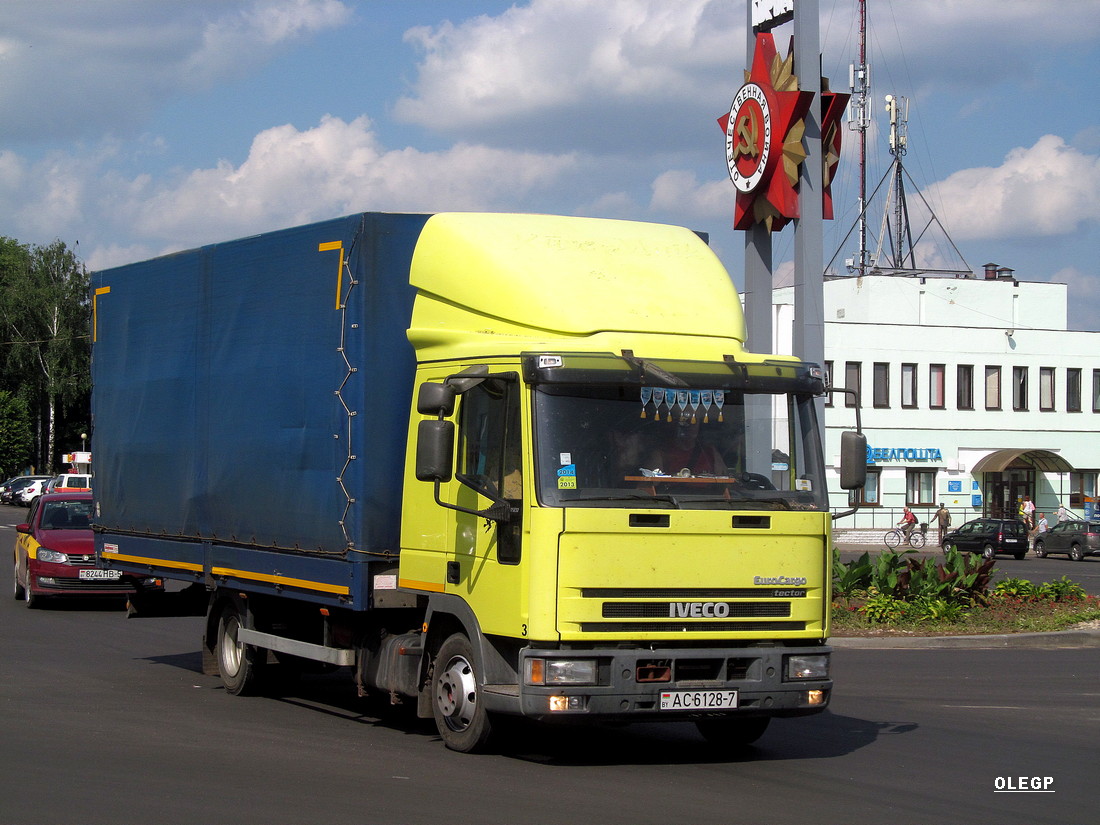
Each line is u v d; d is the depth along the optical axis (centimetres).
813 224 2061
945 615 1881
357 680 1048
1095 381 6212
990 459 5875
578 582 822
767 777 867
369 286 1001
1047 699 1277
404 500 980
